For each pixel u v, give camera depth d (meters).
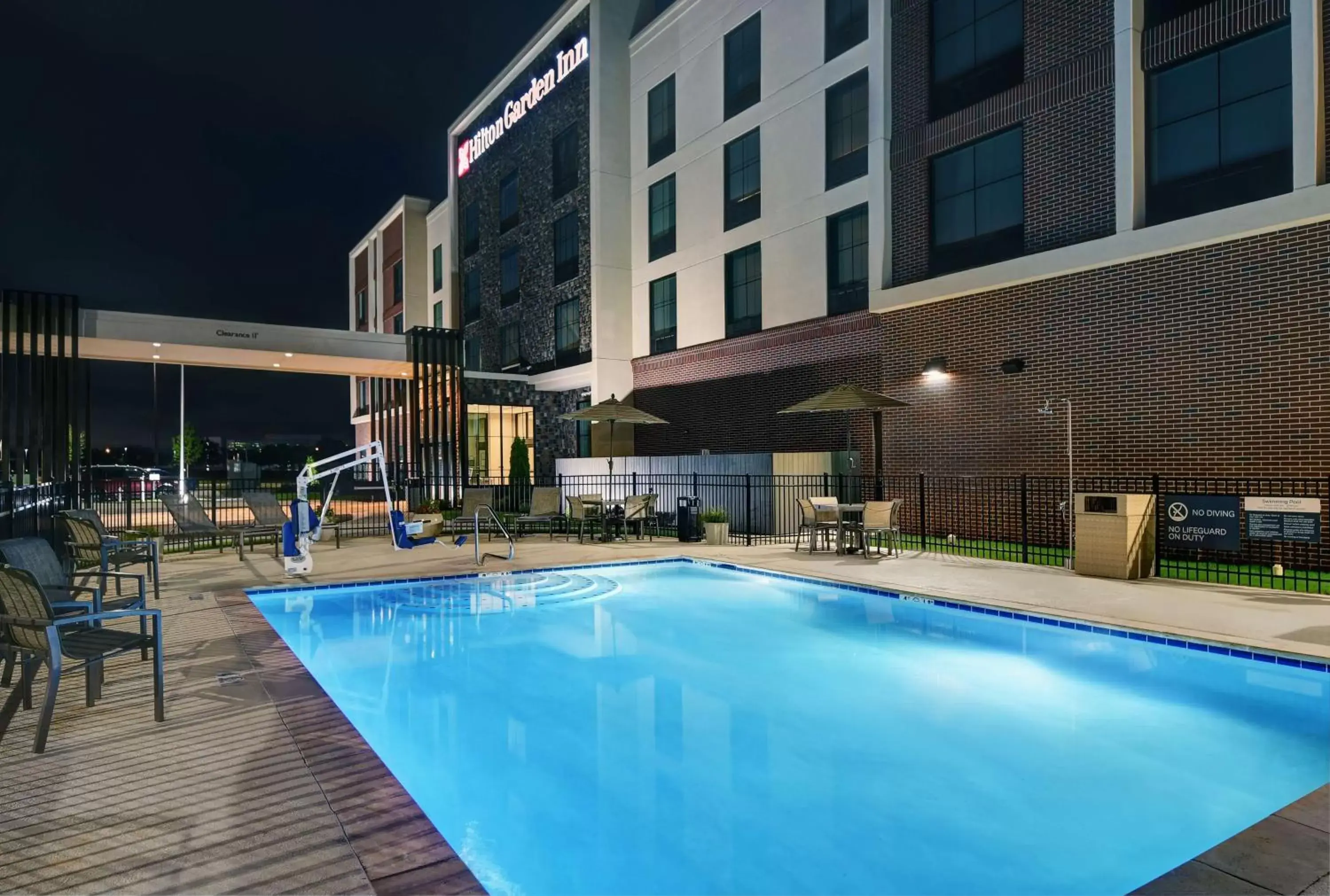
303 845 2.84
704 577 10.92
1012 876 3.18
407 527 11.66
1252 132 10.55
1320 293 9.33
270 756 3.75
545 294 26.03
